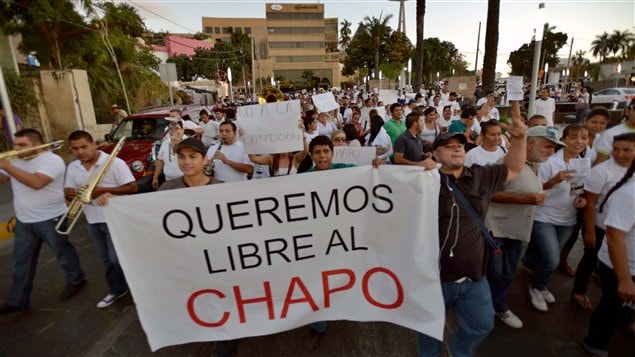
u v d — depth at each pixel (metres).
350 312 2.38
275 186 2.22
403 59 32.34
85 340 3.06
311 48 92.25
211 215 2.21
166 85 18.92
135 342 3.00
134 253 2.19
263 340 2.94
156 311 2.26
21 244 3.38
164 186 2.70
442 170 2.26
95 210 3.29
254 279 2.31
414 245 2.19
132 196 2.14
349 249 2.31
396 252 2.25
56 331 3.18
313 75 87.75
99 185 3.26
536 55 5.25
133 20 17.22
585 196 3.00
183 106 9.50
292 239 2.29
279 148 3.47
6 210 5.57
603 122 3.82
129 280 2.19
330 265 2.33
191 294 2.28
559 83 35.94
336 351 2.79
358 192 2.25
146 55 20.48
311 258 2.32
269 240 2.28
